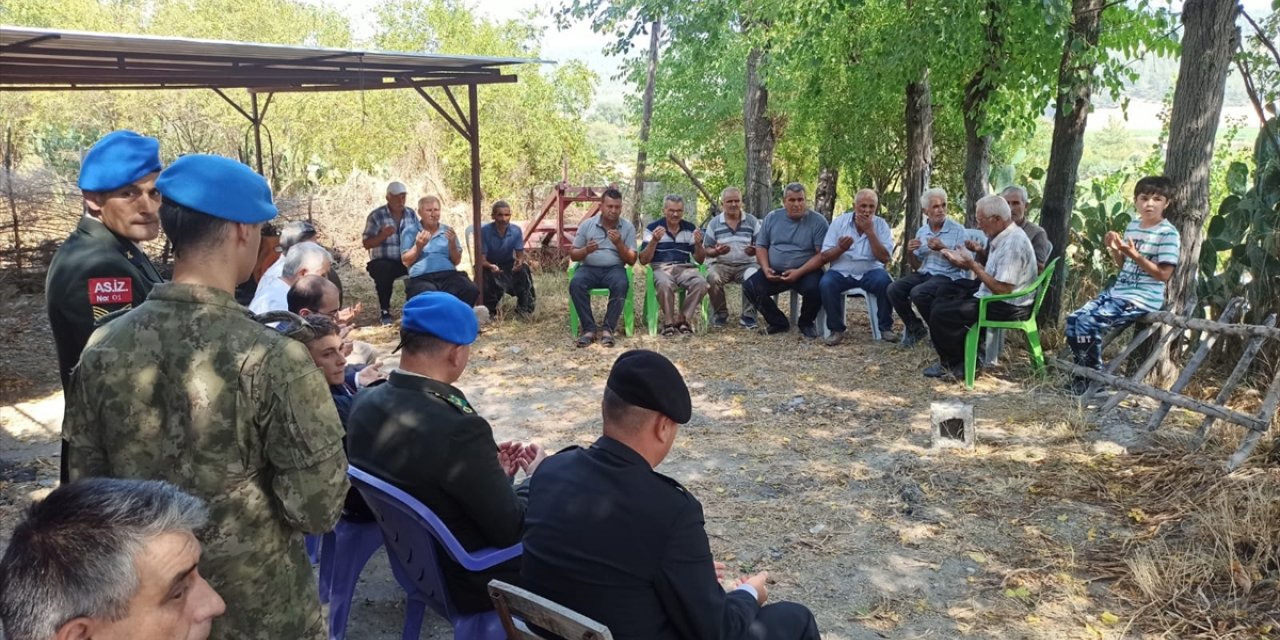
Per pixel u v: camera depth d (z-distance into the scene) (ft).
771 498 15.40
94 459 6.23
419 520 8.86
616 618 6.79
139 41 19.02
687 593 6.79
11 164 44.04
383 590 12.63
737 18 43.19
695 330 28.27
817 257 26.40
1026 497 14.85
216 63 25.44
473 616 9.13
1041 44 24.86
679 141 53.83
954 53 26.61
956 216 43.11
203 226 6.06
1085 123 23.40
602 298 34.04
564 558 6.92
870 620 11.52
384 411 9.18
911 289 24.39
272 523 6.35
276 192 48.21
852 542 13.64
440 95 59.57
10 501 15.46
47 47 20.66
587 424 19.81
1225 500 13.16
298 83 30.53
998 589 12.12
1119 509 14.19
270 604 6.37
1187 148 19.11
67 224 36.68
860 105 36.70
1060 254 24.07
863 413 19.77
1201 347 17.61
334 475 6.28
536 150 63.98
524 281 30.50
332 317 12.99
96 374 6.10
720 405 20.81
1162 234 18.66
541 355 25.80
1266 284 20.31
